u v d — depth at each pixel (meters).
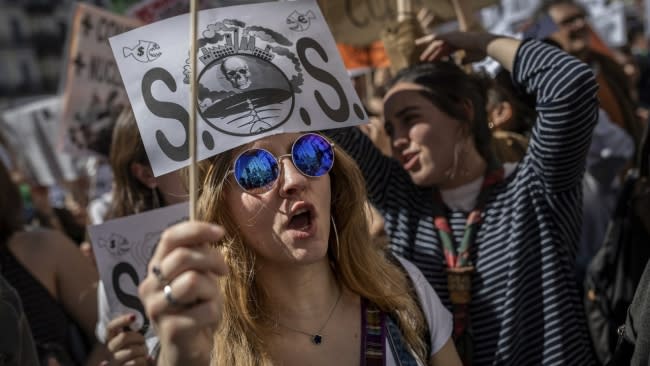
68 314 2.59
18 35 38.72
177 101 1.64
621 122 3.93
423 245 2.26
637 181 2.41
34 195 4.23
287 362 1.62
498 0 3.00
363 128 2.91
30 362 1.64
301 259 1.57
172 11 4.43
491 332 2.12
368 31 3.04
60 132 3.81
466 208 2.28
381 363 1.65
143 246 2.01
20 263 2.51
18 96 38.59
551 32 2.98
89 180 5.09
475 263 2.20
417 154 2.26
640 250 2.31
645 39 7.67
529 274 2.14
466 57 2.46
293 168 1.59
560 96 2.11
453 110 2.24
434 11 3.08
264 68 1.67
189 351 1.19
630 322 1.64
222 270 1.20
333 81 1.74
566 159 2.13
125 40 1.68
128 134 2.39
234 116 1.60
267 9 1.74
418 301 1.83
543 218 2.18
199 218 1.61
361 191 1.78
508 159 2.50
